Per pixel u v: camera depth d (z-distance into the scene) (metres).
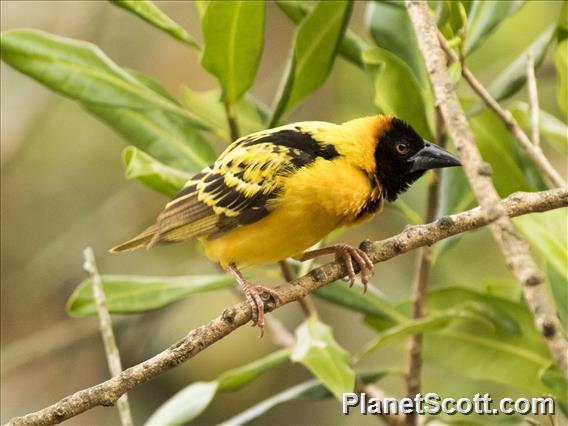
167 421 10.22
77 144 18.62
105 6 19.02
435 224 8.17
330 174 8.83
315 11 9.37
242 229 9.16
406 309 10.66
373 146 9.16
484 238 15.62
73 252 18.16
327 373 9.21
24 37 9.98
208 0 9.77
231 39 9.36
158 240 9.77
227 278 10.34
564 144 10.16
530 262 5.38
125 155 9.80
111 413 16.45
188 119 10.02
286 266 10.04
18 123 18.14
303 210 8.84
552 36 9.80
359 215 9.33
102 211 18.36
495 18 9.66
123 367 16.55
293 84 9.93
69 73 10.00
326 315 16.91
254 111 10.98
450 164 9.26
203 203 9.32
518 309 10.16
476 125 10.29
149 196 18.39
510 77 10.05
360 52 10.48
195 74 19.06
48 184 18.64
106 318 9.28
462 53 8.78
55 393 17.00
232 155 9.30
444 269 15.95
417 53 10.56
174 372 16.33
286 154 8.95
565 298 9.00
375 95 9.91
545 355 10.09
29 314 18.05
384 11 10.70
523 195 7.82
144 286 10.24
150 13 9.48
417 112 9.98
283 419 16.52
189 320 16.53
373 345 9.79
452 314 9.64
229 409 16.55
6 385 17.05
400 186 9.43
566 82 9.77
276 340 12.06
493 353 10.24
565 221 9.02
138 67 19.12
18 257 18.34
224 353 16.47
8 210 18.45
